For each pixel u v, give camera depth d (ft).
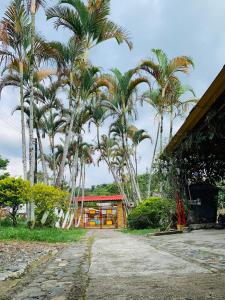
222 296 9.26
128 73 74.64
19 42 58.95
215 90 25.02
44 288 11.52
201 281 11.36
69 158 122.42
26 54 59.88
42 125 92.32
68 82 71.20
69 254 23.81
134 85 75.25
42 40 58.13
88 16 59.06
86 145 121.08
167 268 14.57
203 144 40.42
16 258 20.67
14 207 56.85
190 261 16.53
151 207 65.67
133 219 67.26
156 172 51.08
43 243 35.88
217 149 43.11
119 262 17.43
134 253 21.77
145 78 73.31
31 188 55.93
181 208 47.37
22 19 58.08
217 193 49.37
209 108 28.32
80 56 61.11
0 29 55.88
